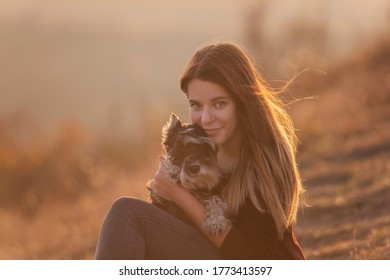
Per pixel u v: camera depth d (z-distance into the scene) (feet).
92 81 314.14
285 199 20.06
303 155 46.37
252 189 19.81
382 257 26.99
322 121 51.47
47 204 62.23
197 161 20.89
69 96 287.48
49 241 46.29
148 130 83.51
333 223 33.81
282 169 20.10
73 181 67.67
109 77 315.17
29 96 289.12
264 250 19.67
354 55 66.39
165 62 346.33
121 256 18.78
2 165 69.26
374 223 31.78
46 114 250.37
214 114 20.49
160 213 19.49
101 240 18.92
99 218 48.08
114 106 93.45
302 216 35.68
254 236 19.71
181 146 21.16
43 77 320.09
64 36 399.65
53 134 78.23
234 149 21.31
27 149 73.72
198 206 20.27
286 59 64.03
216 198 20.66
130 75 314.14
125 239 18.92
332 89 61.00
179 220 19.76
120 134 86.94
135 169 69.72
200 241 19.71
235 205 20.02
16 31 414.41
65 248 43.68
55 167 70.33
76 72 331.98
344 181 39.58
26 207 63.10
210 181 20.98
